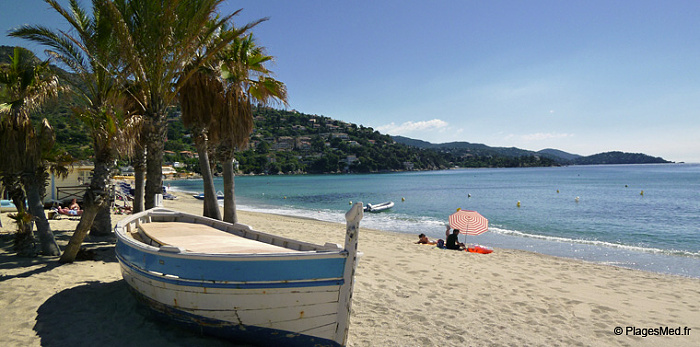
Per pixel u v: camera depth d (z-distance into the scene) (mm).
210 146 12289
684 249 14992
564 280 9273
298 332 4652
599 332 6016
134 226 7895
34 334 5086
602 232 19375
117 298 6445
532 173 163750
